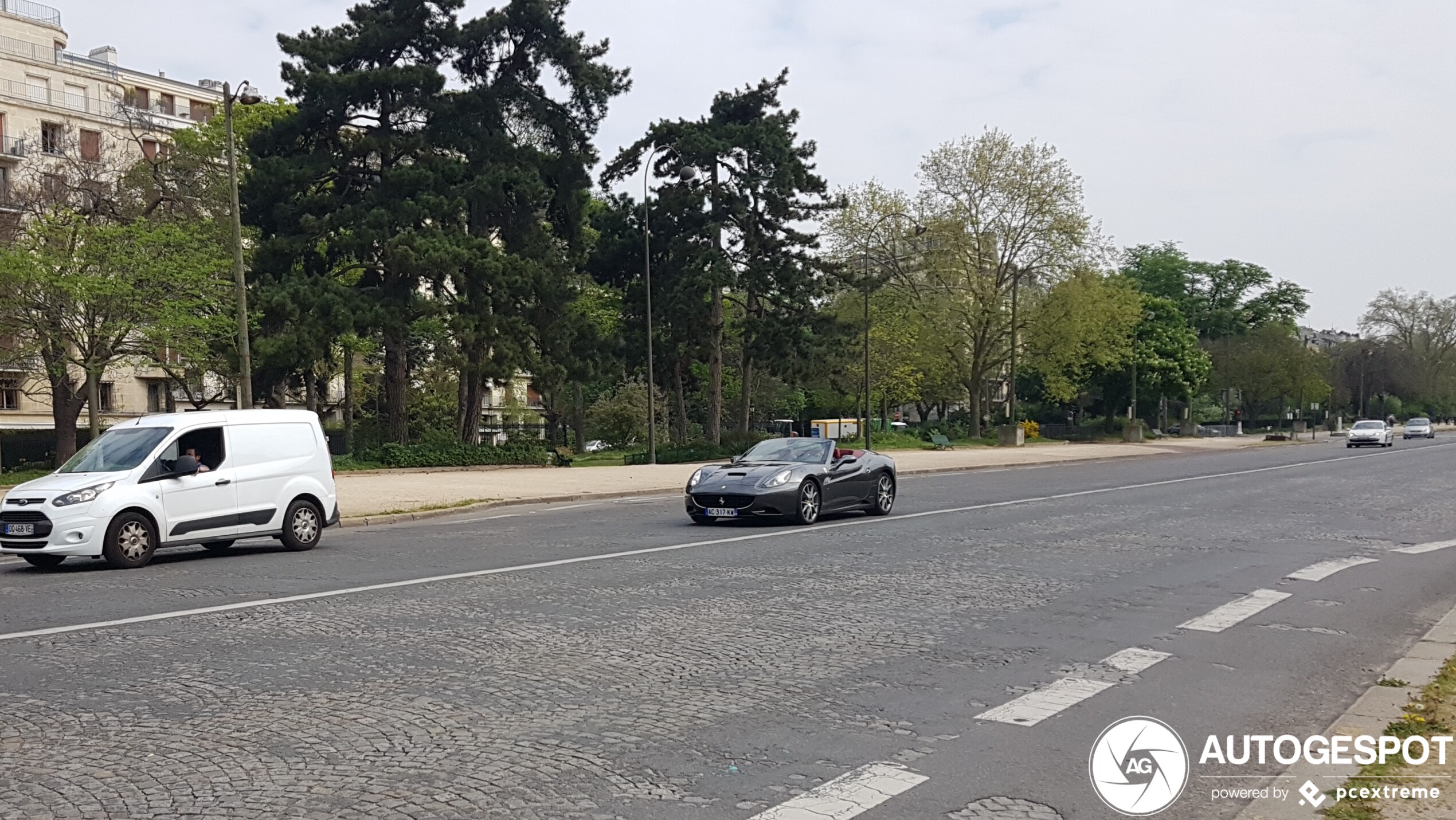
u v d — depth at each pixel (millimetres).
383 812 4430
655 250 47031
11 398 57406
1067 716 5969
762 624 8656
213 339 35438
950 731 5680
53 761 5102
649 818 4387
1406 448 55562
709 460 43812
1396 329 108312
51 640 7969
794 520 17000
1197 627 8594
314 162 37781
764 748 5359
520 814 4418
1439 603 9883
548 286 40500
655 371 49281
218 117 40156
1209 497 22938
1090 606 9547
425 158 39062
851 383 66875
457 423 44625
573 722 5797
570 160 42031
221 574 11797
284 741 5426
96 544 12195
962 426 69000
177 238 31594
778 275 46156
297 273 36906
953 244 55375
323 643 7859
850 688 6594
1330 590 10570
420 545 14883
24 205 37188
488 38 40656
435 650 7629
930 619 8906
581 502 23875
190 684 6621
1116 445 63375
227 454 13680
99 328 32281
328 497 14859
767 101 47938
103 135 64188
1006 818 4441
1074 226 55156
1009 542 14586
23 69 61781
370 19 40031
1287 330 89125
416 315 38094
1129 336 68125
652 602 9711
